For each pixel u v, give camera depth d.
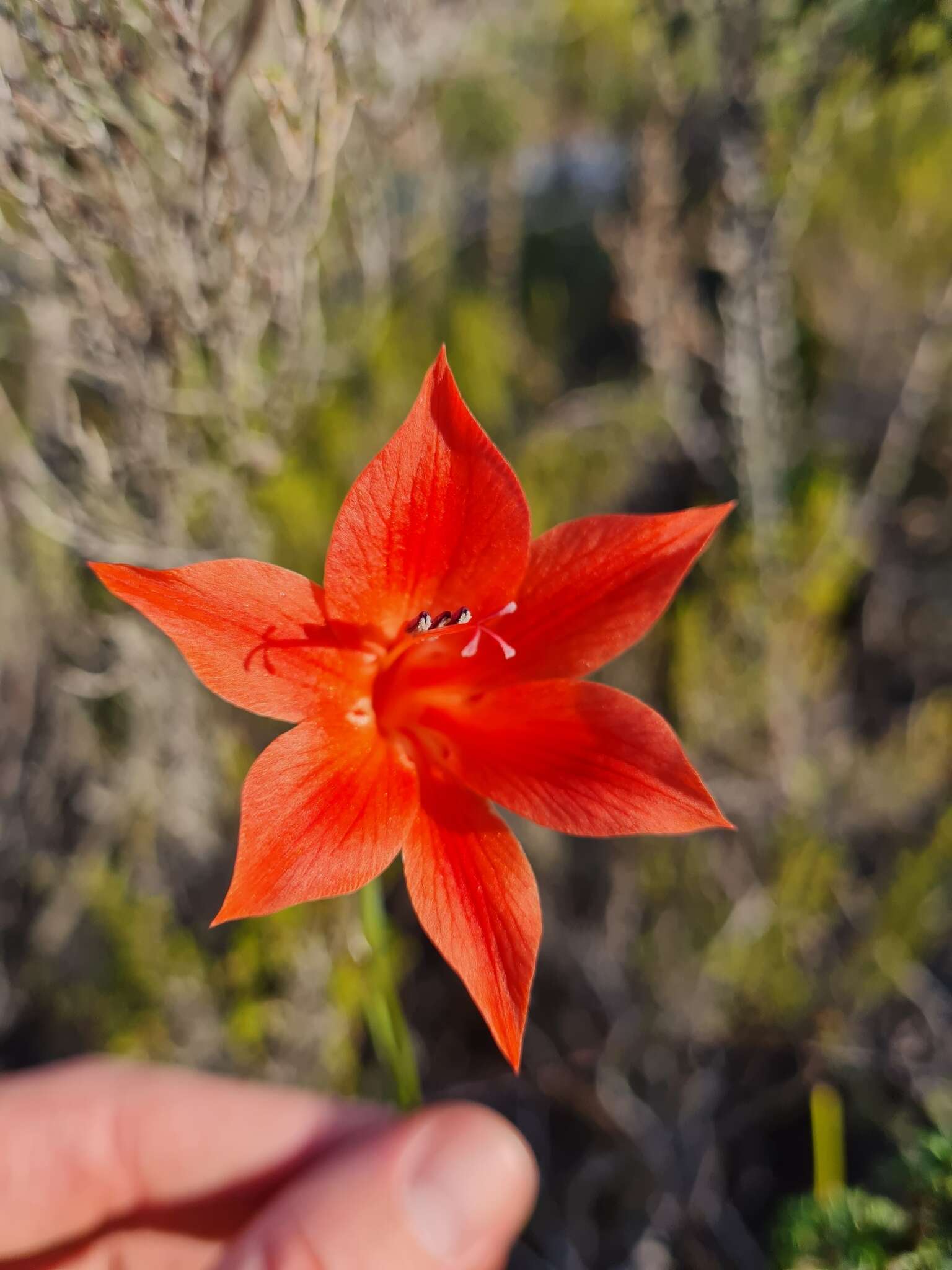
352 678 0.13
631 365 0.29
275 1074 0.22
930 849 0.21
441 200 0.26
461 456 0.13
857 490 0.27
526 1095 0.23
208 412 0.19
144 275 0.17
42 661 0.24
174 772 0.22
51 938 0.24
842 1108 0.22
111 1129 0.17
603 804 0.13
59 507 0.20
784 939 0.22
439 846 0.13
